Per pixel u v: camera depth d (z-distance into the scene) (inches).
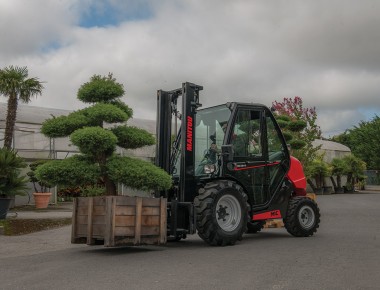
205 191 320.2
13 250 333.7
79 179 325.1
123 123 364.5
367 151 1764.3
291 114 820.6
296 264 245.8
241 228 327.9
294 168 396.8
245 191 352.2
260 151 365.4
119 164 322.0
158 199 304.8
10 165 530.0
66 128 337.7
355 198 1018.1
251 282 203.2
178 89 357.1
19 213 636.7
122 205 286.8
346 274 219.6
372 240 348.2
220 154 339.6
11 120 750.5
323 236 379.6
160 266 243.8
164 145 360.8
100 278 214.5
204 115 362.0
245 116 357.7
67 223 521.0
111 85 357.1
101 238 290.4
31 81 749.3
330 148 1512.1
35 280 213.0
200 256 276.2
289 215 378.6
